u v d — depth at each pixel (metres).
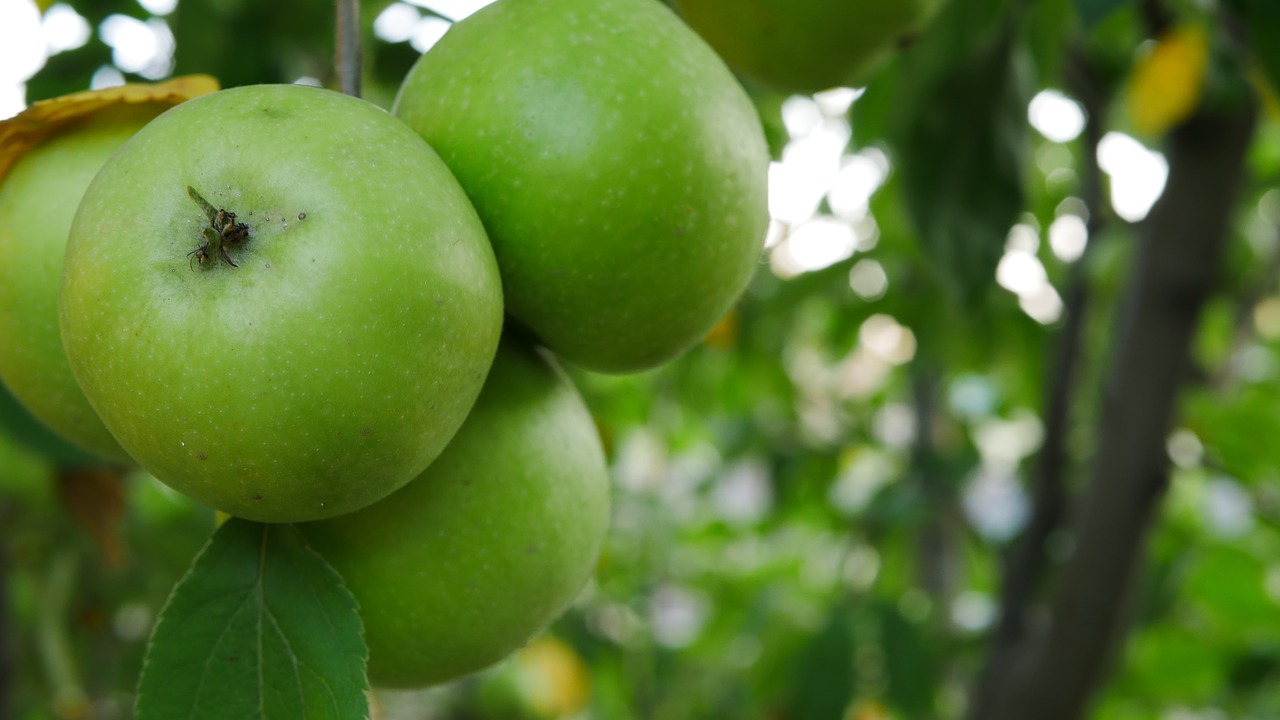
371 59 0.69
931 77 0.65
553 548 0.49
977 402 1.28
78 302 0.43
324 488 0.44
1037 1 0.66
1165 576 1.00
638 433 1.67
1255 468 0.90
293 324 0.43
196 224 0.43
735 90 0.50
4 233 0.48
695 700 1.47
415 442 0.45
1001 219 0.66
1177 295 0.69
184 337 0.43
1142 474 0.70
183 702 0.46
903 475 1.08
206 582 0.46
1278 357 1.28
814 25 0.54
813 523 1.36
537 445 0.49
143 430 0.44
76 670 1.03
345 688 0.46
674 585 1.58
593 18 0.48
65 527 0.81
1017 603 0.81
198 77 0.49
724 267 0.49
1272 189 1.04
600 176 0.47
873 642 0.95
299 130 0.44
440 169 0.45
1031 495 0.84
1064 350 0.80
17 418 0.62
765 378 1.19
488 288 0.45
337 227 0.43
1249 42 0.54
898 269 1.01
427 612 0.48
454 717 1.49
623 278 0.48
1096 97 0.74
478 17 0.49
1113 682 1.05
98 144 0.49
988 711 0.79
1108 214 0.89
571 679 1.45
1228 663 1.04
